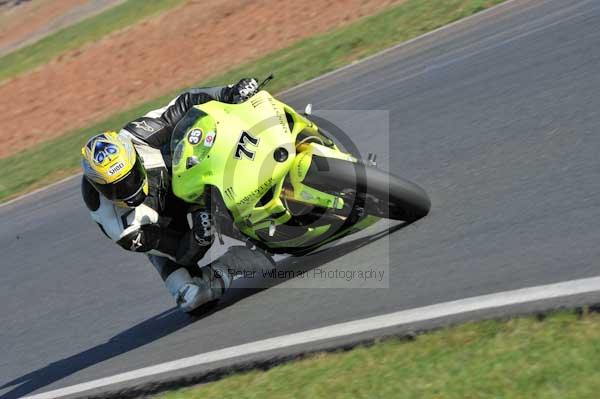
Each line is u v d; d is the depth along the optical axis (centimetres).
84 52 8731
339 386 1476
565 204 1850
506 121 2531
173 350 2019
